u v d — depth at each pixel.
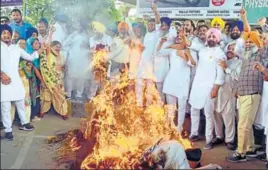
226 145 6.02
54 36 6.84
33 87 6.55
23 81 6.23
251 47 5.83
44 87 6.75
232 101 5.86
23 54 6.14
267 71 5.33
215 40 5.93
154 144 5.23
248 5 6.32
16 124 6.39
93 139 5.70
